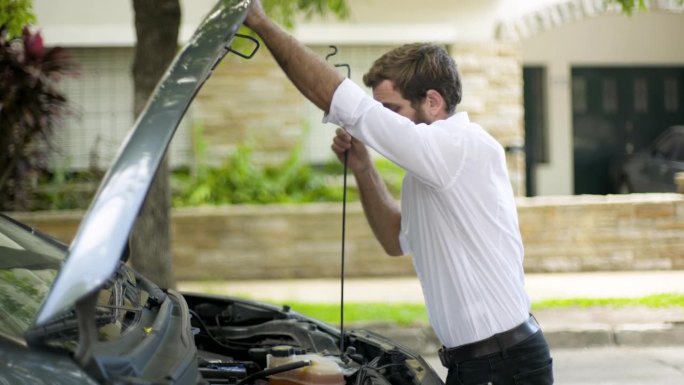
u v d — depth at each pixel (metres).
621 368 9.86
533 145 22.05
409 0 17.05
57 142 15.43
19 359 3.20
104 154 16.33
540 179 22.00
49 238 4.87
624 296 12.67
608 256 14.88
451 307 4.00
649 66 22.55
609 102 22.45
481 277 3.95
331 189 16.20
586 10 17.31
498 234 3.97
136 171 3.04
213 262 14.48
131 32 16.41
